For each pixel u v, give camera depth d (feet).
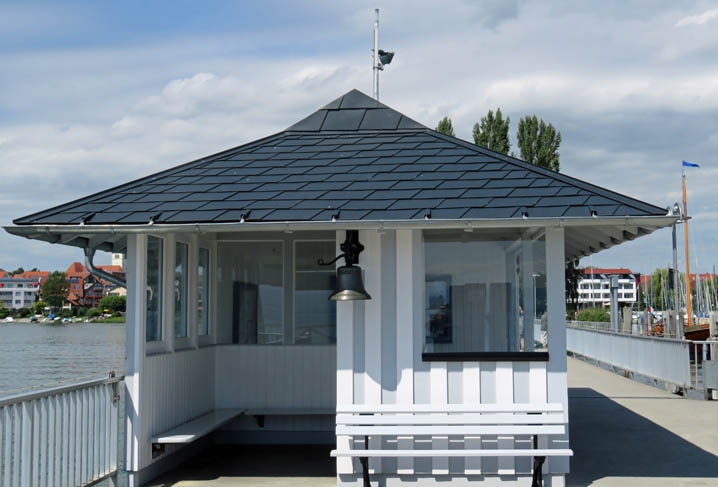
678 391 51.62
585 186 24.95
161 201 25.41
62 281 387.14
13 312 408.46
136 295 24.71
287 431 33.35
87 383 22.76
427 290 24.82
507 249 24.77
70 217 24.23
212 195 25.62
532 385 24.29
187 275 30.37
